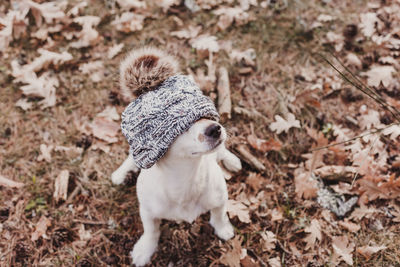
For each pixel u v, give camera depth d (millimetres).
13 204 1149
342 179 1162
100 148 1251
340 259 1030
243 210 1113
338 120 1292
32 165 1229
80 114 1341
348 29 1479
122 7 1611
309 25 1515
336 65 1402
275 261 1038
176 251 1077
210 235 1096
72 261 1062
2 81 1403
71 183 1197
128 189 1183
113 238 1099
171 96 749
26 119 1323
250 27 1532
